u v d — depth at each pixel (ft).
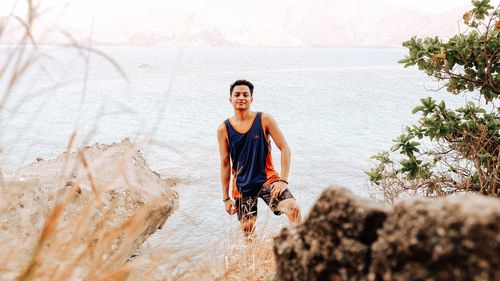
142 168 20.45
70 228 4.51
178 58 5.28
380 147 58.18
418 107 18.52
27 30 4.00
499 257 2.60
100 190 4.64
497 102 73.46
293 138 65.26
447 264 2.75
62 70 4.37
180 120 81.92
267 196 14.87
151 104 105.91
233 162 15.40
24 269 4.16
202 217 20.42
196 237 15.14
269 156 15.02
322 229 3.76
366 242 3.46
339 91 166.30
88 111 81.66
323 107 111.86
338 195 3.74
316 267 3.67
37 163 15.30
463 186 18.02
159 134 63.26
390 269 3.05
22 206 9.07
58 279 4.16
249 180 14.99
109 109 80.84
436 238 2.83
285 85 192.85
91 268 4.40
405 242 2.97
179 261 5.64
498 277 2.57
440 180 18.62
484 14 17.52
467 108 18.49
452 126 17.98
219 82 205.98
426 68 18.70
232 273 8.02
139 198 14.52
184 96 135.85
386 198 18.62
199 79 226.58
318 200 3.90
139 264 4.84
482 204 2.81
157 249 5.52
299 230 3.98
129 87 4.17
